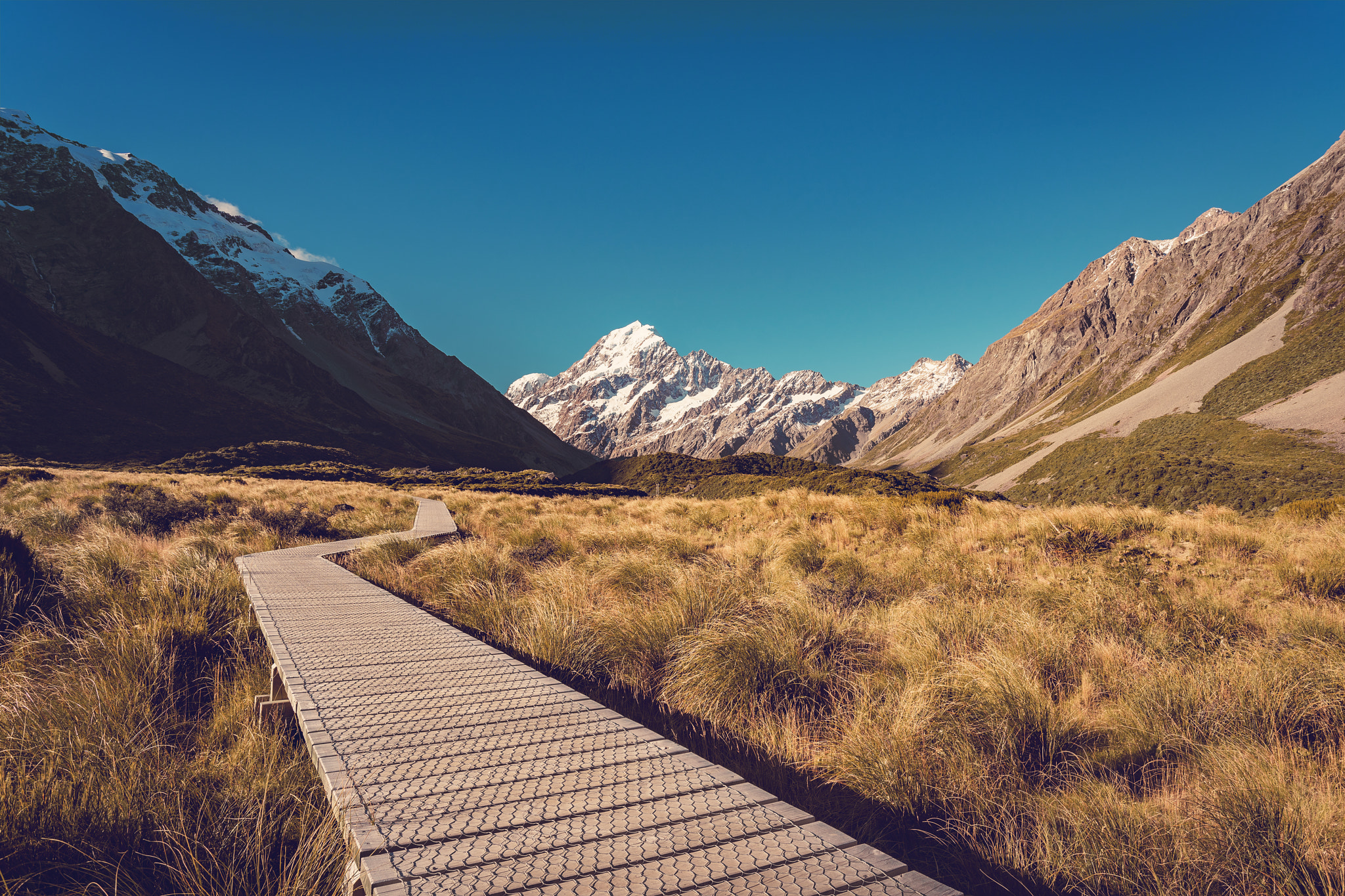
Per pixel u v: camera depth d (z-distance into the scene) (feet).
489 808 7.57
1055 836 8.59
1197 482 281.33
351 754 9.14
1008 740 11.41
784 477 177.68
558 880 6.13
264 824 8.64
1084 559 27.53
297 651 14.94
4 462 206.59
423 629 17.26
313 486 118.32
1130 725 11.98
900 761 10.37
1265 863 7.79
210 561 25.68
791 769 11.21
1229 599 21.57
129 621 17.17
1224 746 10.64
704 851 6.68
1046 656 15.67
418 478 228.22
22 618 17.76
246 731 11.70
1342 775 9.89
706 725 13.07
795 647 15.47
